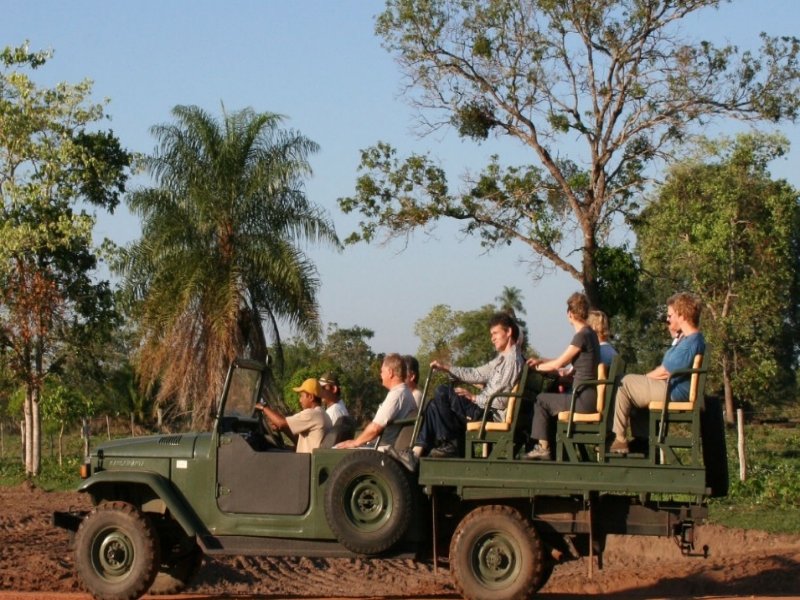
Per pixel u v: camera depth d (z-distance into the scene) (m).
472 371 10.15
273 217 30.36
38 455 27.81
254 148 30.39
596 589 13.44
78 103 28.19
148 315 29.50
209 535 10.14
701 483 9.23
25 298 27.14
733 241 47.84
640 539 17.02
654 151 31.44
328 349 56.41
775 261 47.78
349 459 9.73
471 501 9.96
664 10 29.98
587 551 9.98
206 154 30.27
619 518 9.79
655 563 15.30
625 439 9.59
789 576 12.95
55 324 28.33
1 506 21.28
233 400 10.59
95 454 10.57
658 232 46.84
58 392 30.41
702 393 9.34
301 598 11.39
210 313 29.17
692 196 46.16
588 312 9.77
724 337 45.66
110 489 10.77
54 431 34.78
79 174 27.94
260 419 10.91
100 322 28.81
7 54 27.69
